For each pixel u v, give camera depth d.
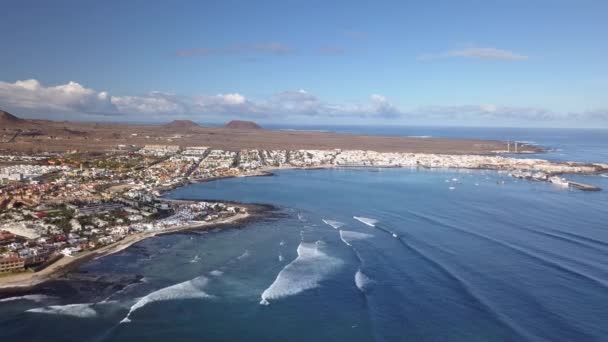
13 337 89.94
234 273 124.94
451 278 120.56
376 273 125.06
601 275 121.25
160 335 91.69
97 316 98.94
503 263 131.38
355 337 91.75
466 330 93.88
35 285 114.56
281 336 92.12
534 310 101.81
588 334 91.69
